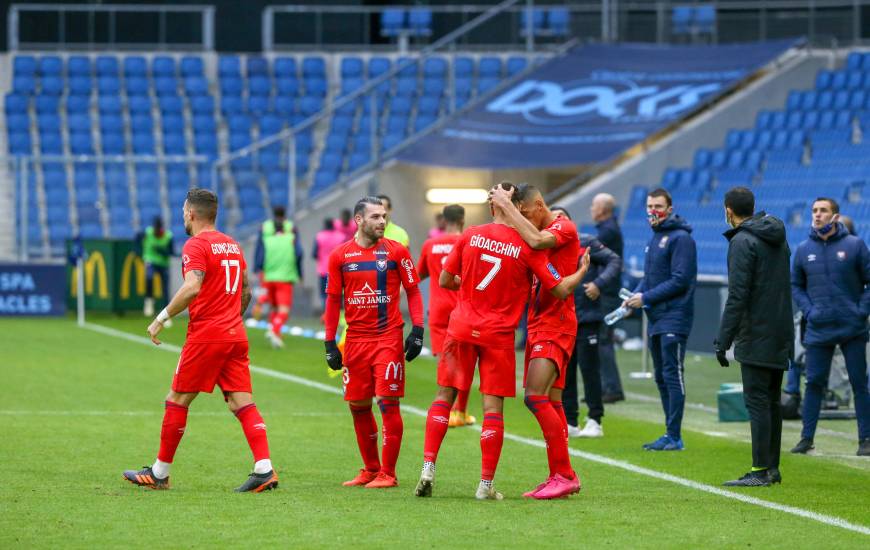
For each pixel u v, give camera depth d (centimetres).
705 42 11362
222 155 11138
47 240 10519
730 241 3272
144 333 7900
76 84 11594
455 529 2655
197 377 3058
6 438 3897
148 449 3731
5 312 9100
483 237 3030
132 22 11894
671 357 3881
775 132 9969
